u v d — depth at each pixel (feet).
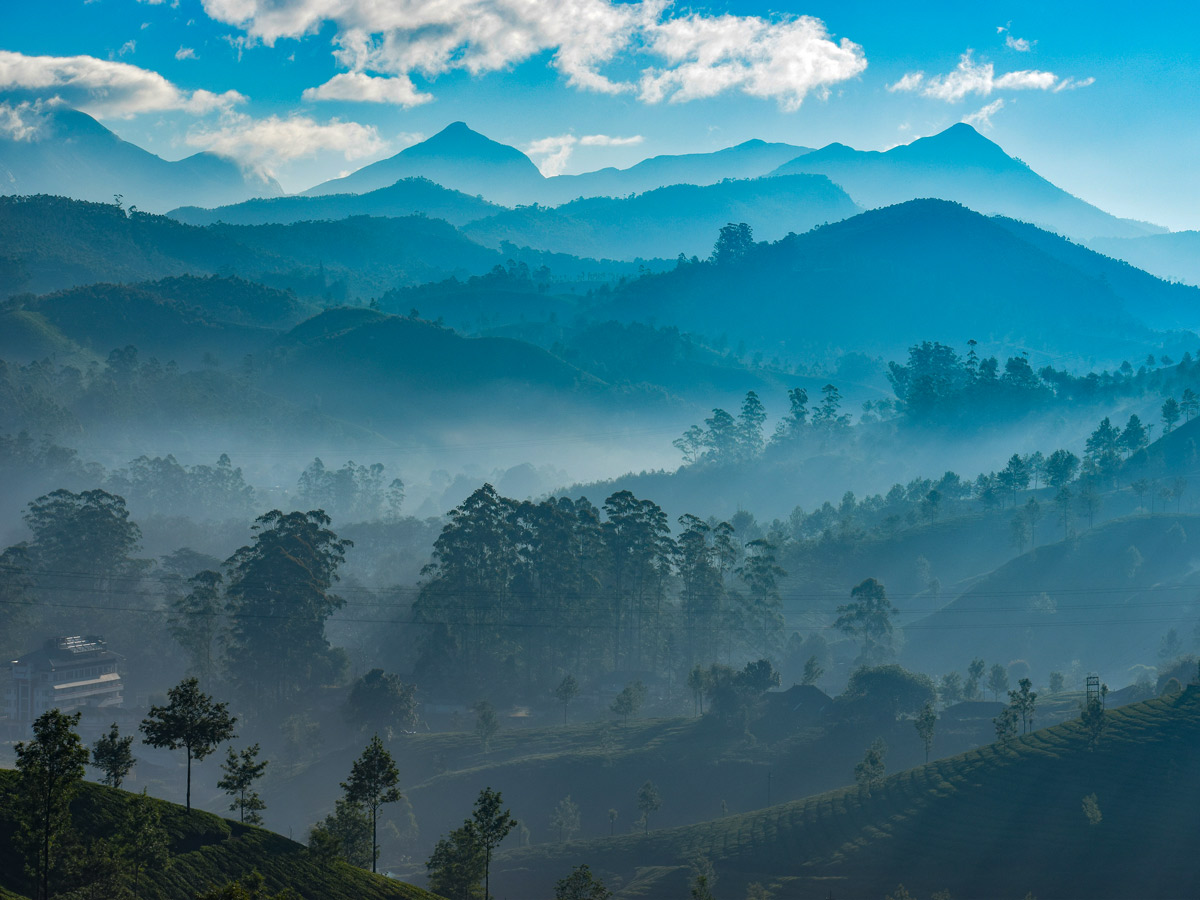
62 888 195.52
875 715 467.11
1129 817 329.93
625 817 417.28
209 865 228.63
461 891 255.29
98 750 262.67
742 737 466.29
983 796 355.36
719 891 331.98
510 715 536.42
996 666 509.76
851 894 317.83
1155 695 455.22
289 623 541.34
